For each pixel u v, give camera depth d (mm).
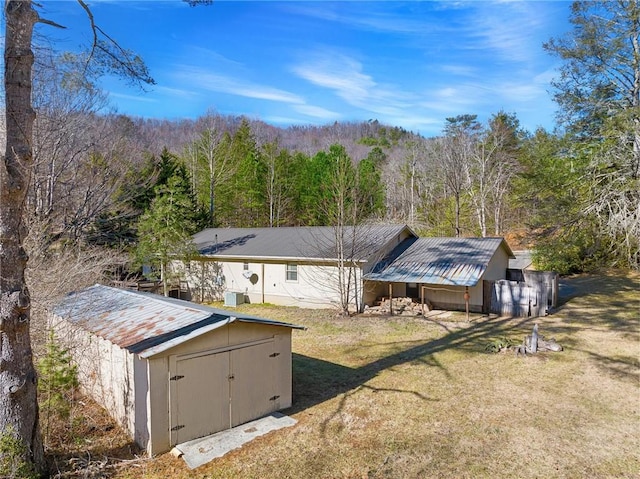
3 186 5121
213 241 23656
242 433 7164
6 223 5195
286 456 6375
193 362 6871
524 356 11141
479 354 11430
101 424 7473
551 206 20641
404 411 7949
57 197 15125
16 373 5262
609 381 9281
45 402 7102
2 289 5207
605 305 16797
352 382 9594
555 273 17688
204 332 6816
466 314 15711
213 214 33594
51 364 7203
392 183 47312
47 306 9148
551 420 7469
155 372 6422
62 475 5715
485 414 7754
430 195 41719
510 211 36875
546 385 9117
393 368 10484
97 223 18500
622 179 17734
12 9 5148
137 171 22859
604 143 18672
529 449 6480
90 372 8531
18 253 5312
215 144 36281
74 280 11273
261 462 6199
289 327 8195
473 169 36344
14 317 5230
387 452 6453
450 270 16344
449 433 7047
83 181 16844
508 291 16250
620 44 17688
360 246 18281
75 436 6977
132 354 6840
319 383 9586
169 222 20750
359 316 16734
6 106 5176
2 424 5234
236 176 36094
